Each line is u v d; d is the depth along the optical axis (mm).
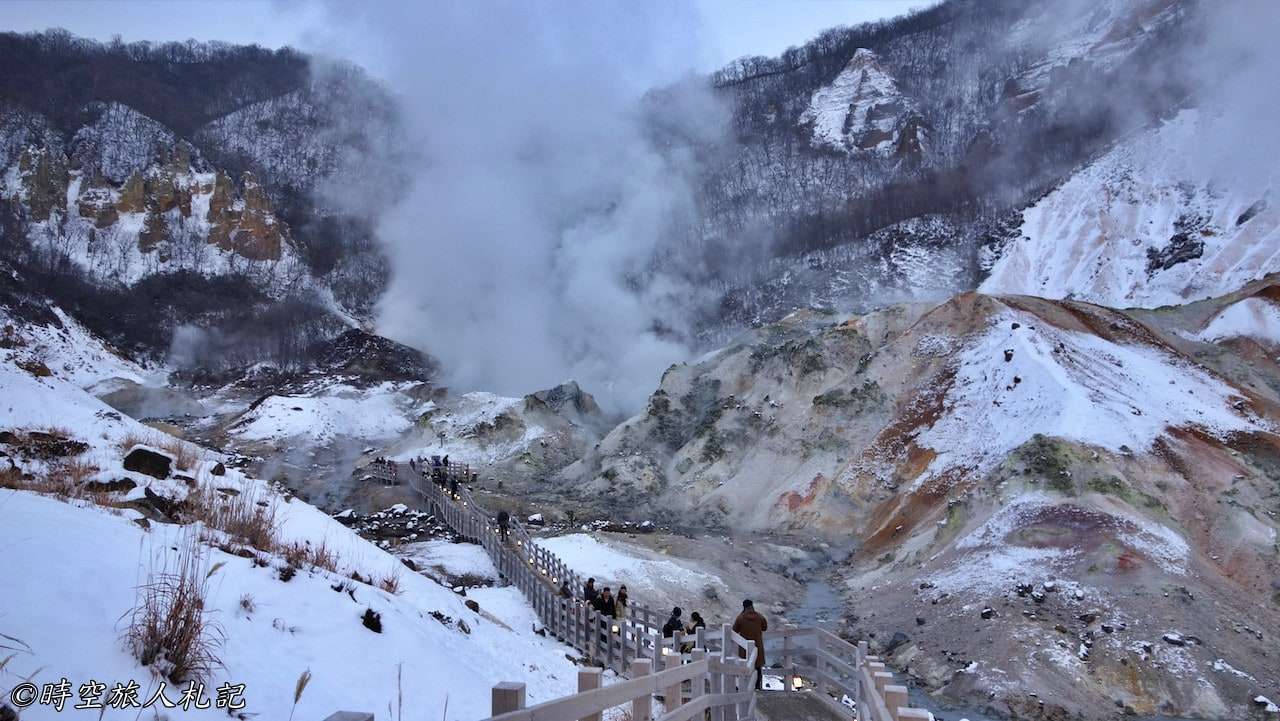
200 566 9297
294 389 118500
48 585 7016
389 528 37938
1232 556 32219
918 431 50656
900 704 7117
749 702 11281
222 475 19375
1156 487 36188
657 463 64562
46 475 14359
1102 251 110938
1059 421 41531
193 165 192875
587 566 33469
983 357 53125
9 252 142875
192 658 6605
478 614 18125
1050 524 32938
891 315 69000
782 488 52812
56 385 25562
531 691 12133
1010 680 23828
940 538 37625
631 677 6848
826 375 63594
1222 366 58094
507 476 72250
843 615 32719
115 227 167750
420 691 8898
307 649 8516
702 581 34250
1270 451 40469
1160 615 26672
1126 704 23109
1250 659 25156
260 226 179875
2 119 180625
